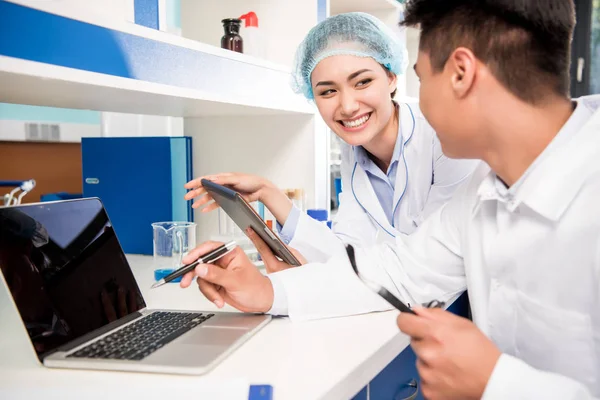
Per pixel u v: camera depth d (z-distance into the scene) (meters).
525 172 0.78
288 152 1.82
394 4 2.36
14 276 0.75
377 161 1.64
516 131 0.75
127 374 0.71
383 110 1.41
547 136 0.76
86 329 0.84
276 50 1.80
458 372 0.64
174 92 1.15
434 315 0.68
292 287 0.98
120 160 1.74
